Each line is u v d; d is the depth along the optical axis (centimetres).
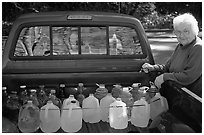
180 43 330
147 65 341
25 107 277
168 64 355
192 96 269
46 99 306
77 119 282
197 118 261
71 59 342
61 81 337
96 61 343
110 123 291
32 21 336
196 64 302
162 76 324
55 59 340
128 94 308
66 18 339
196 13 1566
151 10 1616
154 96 310
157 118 295
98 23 343
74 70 340
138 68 349
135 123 295
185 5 1616
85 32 344
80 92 320
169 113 297
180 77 310
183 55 324
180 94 292
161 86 337
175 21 317
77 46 344
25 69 334
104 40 346
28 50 338
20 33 336
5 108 296
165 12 1655
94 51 346
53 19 338
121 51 350
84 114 301
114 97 317
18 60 336
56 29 340
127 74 345
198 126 260
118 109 287
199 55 302
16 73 334
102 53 347
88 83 342
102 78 342
